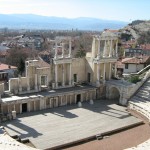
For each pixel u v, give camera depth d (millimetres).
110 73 62188
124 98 55250
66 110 50656
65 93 53438
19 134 38406
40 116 46656
